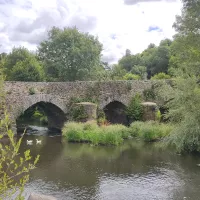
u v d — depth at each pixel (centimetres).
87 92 2494
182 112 1606
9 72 4138
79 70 3994
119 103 2755
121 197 984
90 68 4112
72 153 1669
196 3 1803
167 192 1037
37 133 2472
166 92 1831
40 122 3403
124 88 2662
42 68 4372
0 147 420
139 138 2136
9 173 1187
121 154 1648
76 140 1995
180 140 1588
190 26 1812
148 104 2583
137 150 1756
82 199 960
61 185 1099
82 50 4066
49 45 4325
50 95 2328
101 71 4275
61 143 1977
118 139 1941
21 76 3909
